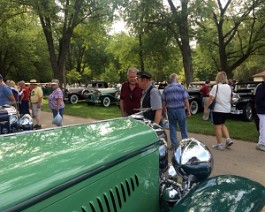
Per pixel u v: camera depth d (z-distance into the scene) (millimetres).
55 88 10328
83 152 1812
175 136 7695
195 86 19094
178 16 21234
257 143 8547
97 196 1737
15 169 1438
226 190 2404
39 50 50438
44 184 1389
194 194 2363
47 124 13352
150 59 29625
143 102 5777
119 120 2930
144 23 23078
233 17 25031
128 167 2104
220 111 7777
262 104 7676
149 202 2387
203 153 2742
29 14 26484
